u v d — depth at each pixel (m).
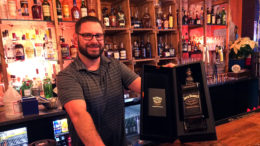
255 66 3.44
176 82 1.18
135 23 2.77
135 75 1.33
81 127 0.91
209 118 1.04
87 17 1.13
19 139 1.96
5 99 1.87
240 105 3.29
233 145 1.11
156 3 3.03
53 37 2.56
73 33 2.72
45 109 2.04
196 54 3.24
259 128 1.30
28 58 2.34
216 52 3.51
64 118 2.03
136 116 2.36
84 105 0.99
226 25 3.56
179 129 1.05
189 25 3.20
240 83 3.26
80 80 1.12
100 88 1.17
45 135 2.04
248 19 3.89
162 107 1.12
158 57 2.90
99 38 1.12
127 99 2.41
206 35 3.37
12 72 2.35
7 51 2.16
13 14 2.15
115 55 2.61
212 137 1.03
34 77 2.36
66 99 1.00
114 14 2.80
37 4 2.39
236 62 3.55
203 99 1.11
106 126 1.22
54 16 2.23
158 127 1.06
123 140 1.33
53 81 2.45
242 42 3.39
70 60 2.63
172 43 3.21
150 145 1.16
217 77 3.32
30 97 1.96
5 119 1.77
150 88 1.16
